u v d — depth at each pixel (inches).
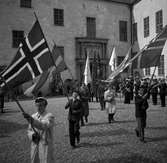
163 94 652.7
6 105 788.0
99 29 1321.4
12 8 1128.8
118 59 1359.5
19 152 273.7
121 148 278.4
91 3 1306.6
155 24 1194.0
